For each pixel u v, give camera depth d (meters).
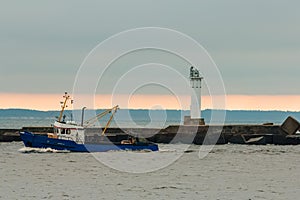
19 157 101.00
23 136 106.88
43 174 81.31
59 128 105.56
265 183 75.19
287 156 111.25
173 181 77.00
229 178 80.31
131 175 82.31
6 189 68.00
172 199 63.31
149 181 76.62
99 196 64.38
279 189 70.38
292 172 87.00
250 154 115.31
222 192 67.94
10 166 89.38
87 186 71.12
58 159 98.19
